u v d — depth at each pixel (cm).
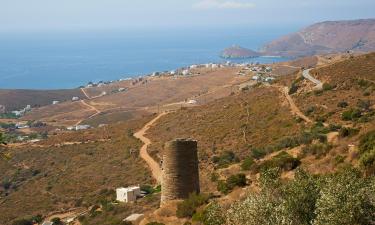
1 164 10925
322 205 1417
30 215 7438
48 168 10275
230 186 3069
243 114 9069
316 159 3344
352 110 6309
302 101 8338
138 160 8788
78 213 6912
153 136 10350
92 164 9631
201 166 6322
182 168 2594
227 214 1709
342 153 3139
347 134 3897
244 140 7306
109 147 10469
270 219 1491
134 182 7644
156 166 8212
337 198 1395
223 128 8612
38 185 9238
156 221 2567
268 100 9462
